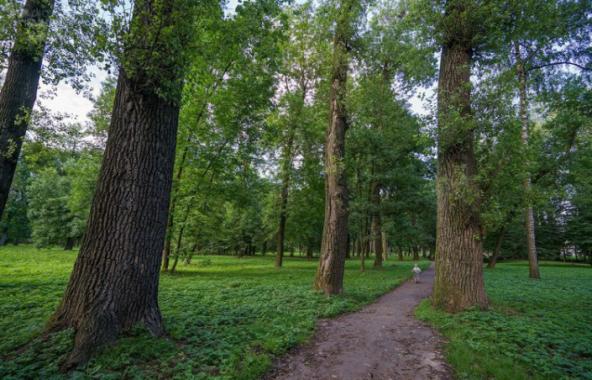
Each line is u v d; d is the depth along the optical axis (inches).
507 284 469.1
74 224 1228.5
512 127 264.1
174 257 612.7
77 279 167.0
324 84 648.4
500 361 153.3
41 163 330.3
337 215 367.6
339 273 358.9
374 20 674.8
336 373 151.6
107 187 174.6
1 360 136.6
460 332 204.4
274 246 1800.0
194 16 188.5
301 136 813.2
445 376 146.8
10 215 1653.5
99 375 126.7
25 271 523.8
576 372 141.0
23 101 267.1
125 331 165.2
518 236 1337.4
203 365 143.9
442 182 281.9
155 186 184.7
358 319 259.6
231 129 594.6
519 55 490.3
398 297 385.1
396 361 166.2
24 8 238.1
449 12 301.1
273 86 608.7
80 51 178.4
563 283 486.6
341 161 371.9
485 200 271.0
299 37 781.9
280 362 163.3
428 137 286.8
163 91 179.5
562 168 660.1
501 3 274.8
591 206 1141.7
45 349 141.8
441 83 307.6
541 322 221.0
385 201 806.5
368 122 652.7
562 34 394.3
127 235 171.8
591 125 541.0
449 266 277.1
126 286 169.2
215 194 647.1
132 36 156.3
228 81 542.0
